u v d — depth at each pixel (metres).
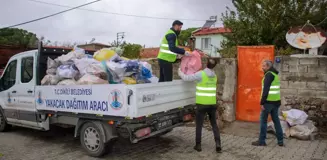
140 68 5.61
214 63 5.51
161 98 5.10
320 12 10.17
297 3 10.30
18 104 6.75
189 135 6.84
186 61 5.73
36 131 7.54
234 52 9.46
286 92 7.33
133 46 20.08
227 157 5.24
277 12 10.09
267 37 10.35
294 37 7.45
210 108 5.48
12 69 6.97
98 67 5.35
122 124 4.84
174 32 5.82
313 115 6.98
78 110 5.37
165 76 6.05
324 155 5.25
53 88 5.82
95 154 5.30
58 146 6.14
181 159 5.19
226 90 7.79
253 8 10.63
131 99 4.53
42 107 6.11
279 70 7.38
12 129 7.82
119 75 5.16
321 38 7.20
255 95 7.71
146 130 4.95
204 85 5.41
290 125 6.46
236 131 7.02
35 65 6.30
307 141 6.11
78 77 5.74
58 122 6.06
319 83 6.93
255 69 7.66
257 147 5.79
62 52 6.86
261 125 5.82
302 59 7.09
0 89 7.36
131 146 6.03
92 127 5.32
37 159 5.29
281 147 5.75
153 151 5.68
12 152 5.73
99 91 4.98
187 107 6.02
